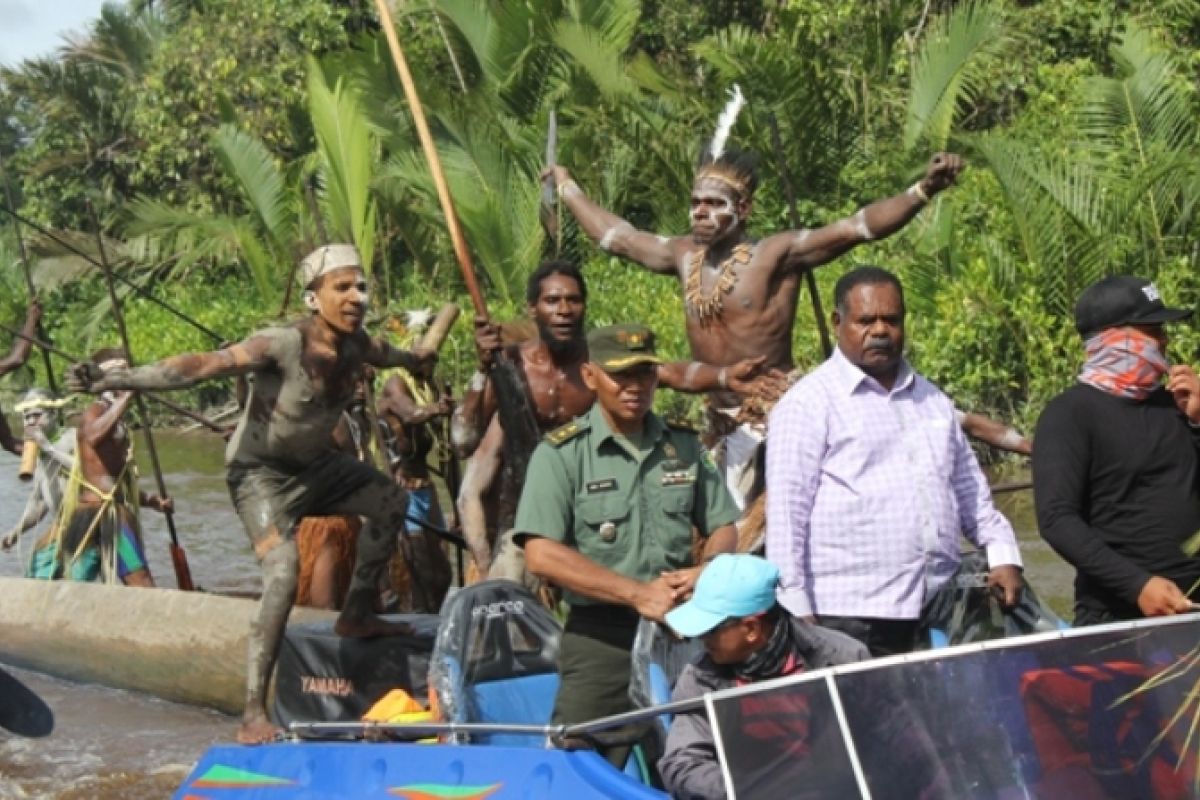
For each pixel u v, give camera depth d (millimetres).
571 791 4527
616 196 20328
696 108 20281
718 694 4281
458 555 9273
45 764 8156
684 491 5449
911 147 19250
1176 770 4160
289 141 26797
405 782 4930
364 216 12680
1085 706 4242
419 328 9531
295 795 5191
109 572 10820
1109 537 5488
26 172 32812
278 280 22469
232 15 27781
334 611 8570
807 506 5617
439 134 20656
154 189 31016
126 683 9430
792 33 20109
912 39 21766
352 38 26641
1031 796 4086
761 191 19406
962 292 15094
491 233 19656
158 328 24688
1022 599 5871
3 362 11039
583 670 5418
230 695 8930
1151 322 5438
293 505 7070
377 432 9148
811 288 7793
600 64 20531
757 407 7227
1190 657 4355
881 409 5641
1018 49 20688
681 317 17641
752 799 4129
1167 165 14531
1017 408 15047
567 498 5414
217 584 12008
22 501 16906
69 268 27250
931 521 5617
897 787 4090
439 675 5637
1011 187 14828
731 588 4516
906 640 5637
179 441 21625
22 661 9914
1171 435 5445
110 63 32500
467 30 22016
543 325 7332
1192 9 19891
